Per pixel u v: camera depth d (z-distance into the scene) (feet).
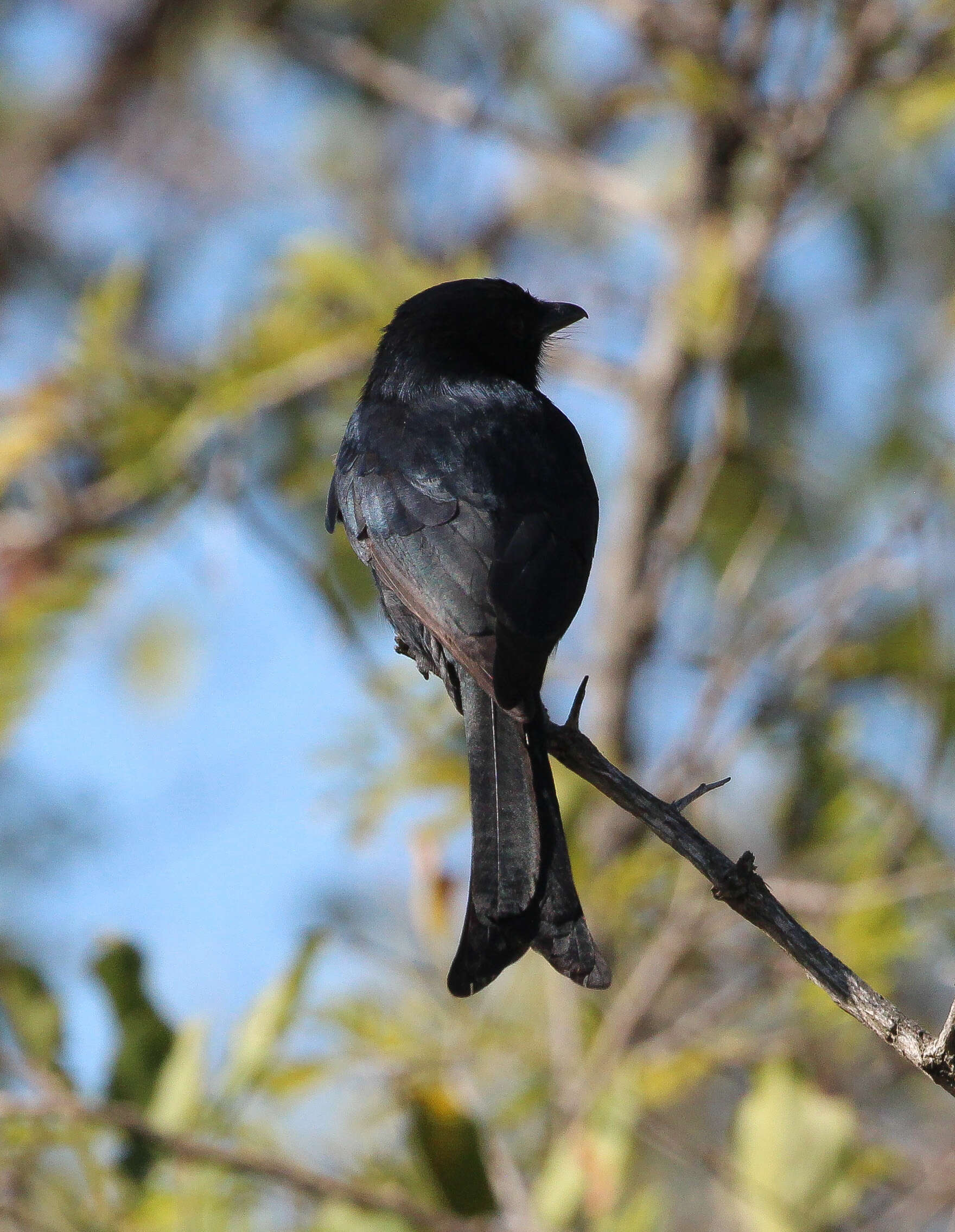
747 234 39.40
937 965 35.78
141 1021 30.40
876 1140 33.24
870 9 37.78
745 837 38.32
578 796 34.45
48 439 36.40
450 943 32.45
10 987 29.48
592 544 28.84
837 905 33.12
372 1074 31.86
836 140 43.98
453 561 27.25
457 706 27.53
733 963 36.35
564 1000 33.65
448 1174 29.86
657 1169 36.83
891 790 36.55
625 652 39.81
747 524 43.55
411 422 30.94
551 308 34.58
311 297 39.04
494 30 48.03
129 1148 29.53
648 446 40.78
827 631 35.32
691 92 38.60
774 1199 29.73
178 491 36.99
